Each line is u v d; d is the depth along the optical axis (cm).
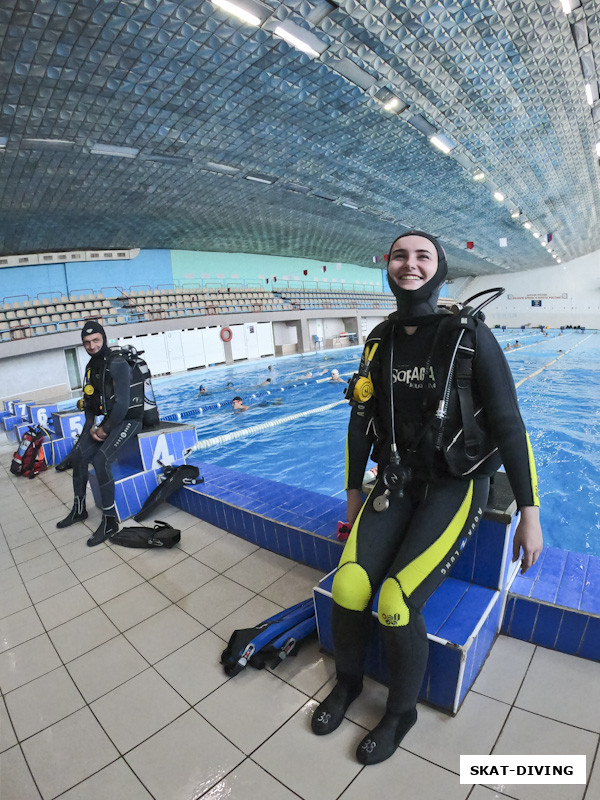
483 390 111
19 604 190
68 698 135
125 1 369
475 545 138
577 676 126
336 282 2241
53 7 363
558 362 1099
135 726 122
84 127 575
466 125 693
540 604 135
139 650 154
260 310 1728
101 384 253
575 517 288
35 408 585
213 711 125
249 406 797
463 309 115
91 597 190
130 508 268
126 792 103
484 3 431
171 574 202
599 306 2588
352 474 134
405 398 121
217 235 1365
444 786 98
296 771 105
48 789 106
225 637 156
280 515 214
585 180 1131
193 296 1559
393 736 107
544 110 683
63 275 1319
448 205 1145
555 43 510
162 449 287
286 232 1398
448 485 119
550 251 2153
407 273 120
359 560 112
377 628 126
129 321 1365
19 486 379
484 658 134
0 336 1129
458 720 115
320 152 761
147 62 457
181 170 791
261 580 190
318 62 491
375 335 131
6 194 769
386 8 422
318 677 135
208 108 573
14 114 513
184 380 1223
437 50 497
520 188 1064
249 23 416
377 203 1098
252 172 837
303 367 1338
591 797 93
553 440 454
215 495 250
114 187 830
